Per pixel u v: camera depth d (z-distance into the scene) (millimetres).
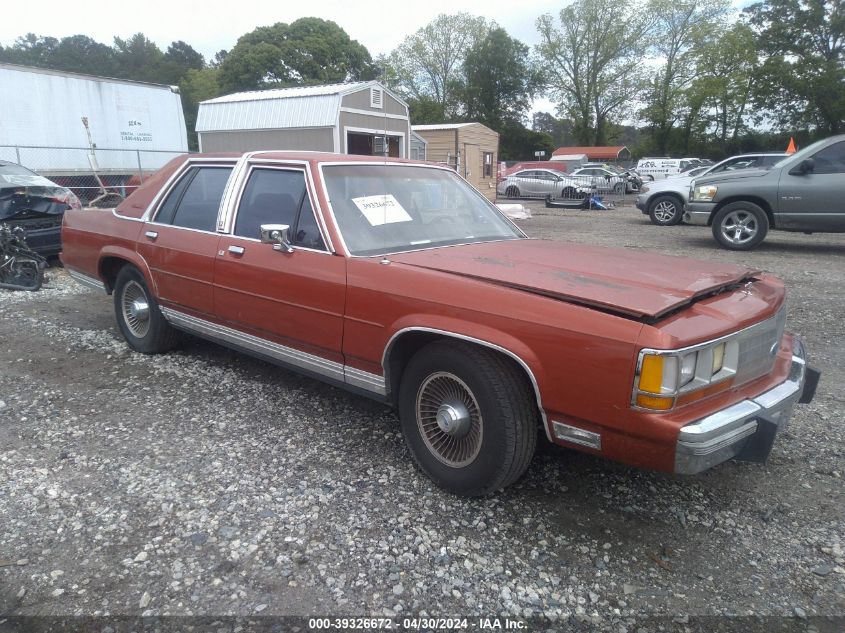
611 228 15117
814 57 48938
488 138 26938
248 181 4156
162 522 2904
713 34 53438
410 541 2797
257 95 18422
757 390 2830
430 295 3031
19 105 14672
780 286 3291
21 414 4043
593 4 56719
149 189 4961
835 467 3471
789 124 52125
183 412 4098
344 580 2547
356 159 4051
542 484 3279
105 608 2381
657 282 2900
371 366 3371
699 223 11234
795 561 2707
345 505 3057
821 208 10055
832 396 4445
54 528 2855
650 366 2414
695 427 2428
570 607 2430
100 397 4336
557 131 88188
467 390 2943
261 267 3816
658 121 57750
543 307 2713
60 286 8070
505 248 3705
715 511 3066
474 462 2965
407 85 64375
